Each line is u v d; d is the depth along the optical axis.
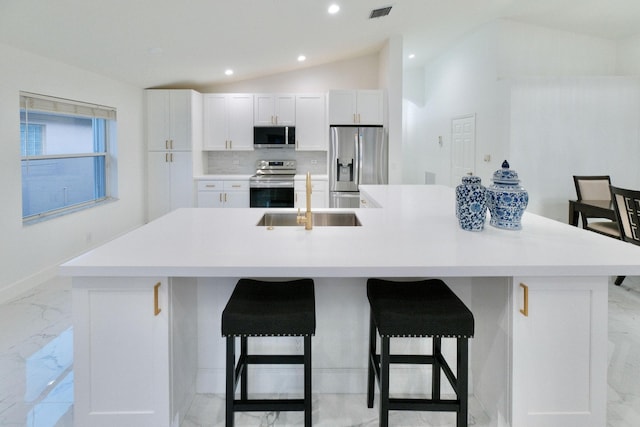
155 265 1.54
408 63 8.02
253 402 1.67
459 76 6.80
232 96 6.34
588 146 5.64
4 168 3.41
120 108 5.40
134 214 5.81
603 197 4.83
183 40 4.21
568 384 1.66
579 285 1.62
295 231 2.15
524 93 5.52
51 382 2.25
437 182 7.77
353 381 2.18
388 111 6.00
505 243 1.86
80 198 4.80
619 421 1.94
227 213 2.78
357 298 2.13
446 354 2.19
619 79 5.60
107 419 1.65
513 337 1.65
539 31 5.80
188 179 6.12
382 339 1.65
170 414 1.67
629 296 3.62
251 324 1.62
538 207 5.66
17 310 3.23
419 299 1.74
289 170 6.68
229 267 1.54
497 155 5.77
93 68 4.58
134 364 1.64
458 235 2.03
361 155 5.96
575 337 1.64
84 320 1.62
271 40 4.75
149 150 6.10
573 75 5.98
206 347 2.16
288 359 1.90
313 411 2.04
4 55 3.39
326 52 5.85
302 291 1.84
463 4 4.79
